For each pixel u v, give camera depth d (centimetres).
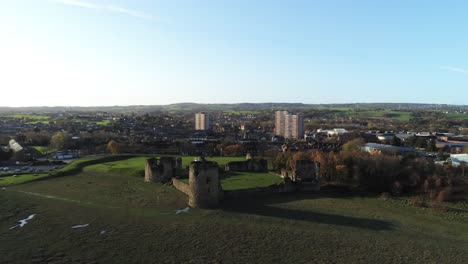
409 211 9562
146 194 10019
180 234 7050
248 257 6134
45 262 5797
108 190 10438
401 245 6894
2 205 8606
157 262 5903
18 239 6688
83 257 6006
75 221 7656
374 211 9356
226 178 12200
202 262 5928
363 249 6612
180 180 10856
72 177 12269
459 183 12550
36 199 9262
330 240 6975
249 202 9644
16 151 17750
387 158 13525
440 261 6228
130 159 15688
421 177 12656
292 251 6406
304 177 11938
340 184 12256
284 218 8306
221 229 7369
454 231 8050
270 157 16838
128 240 6719
